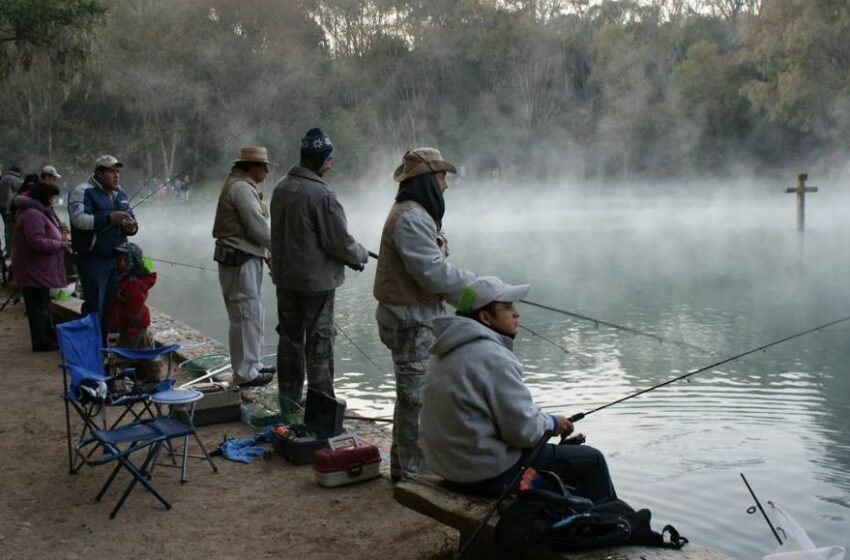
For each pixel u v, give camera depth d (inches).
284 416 222.5
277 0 2454.5
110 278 289.7
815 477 244.1
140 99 2096.5
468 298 135.5
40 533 164.4
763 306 570.6
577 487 136.7
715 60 2357.3
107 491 185.2
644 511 125.6
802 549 127.1
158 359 258.5
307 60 2460.6
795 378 363.6
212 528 165.8
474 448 132.3
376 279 179.5
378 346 438.3
